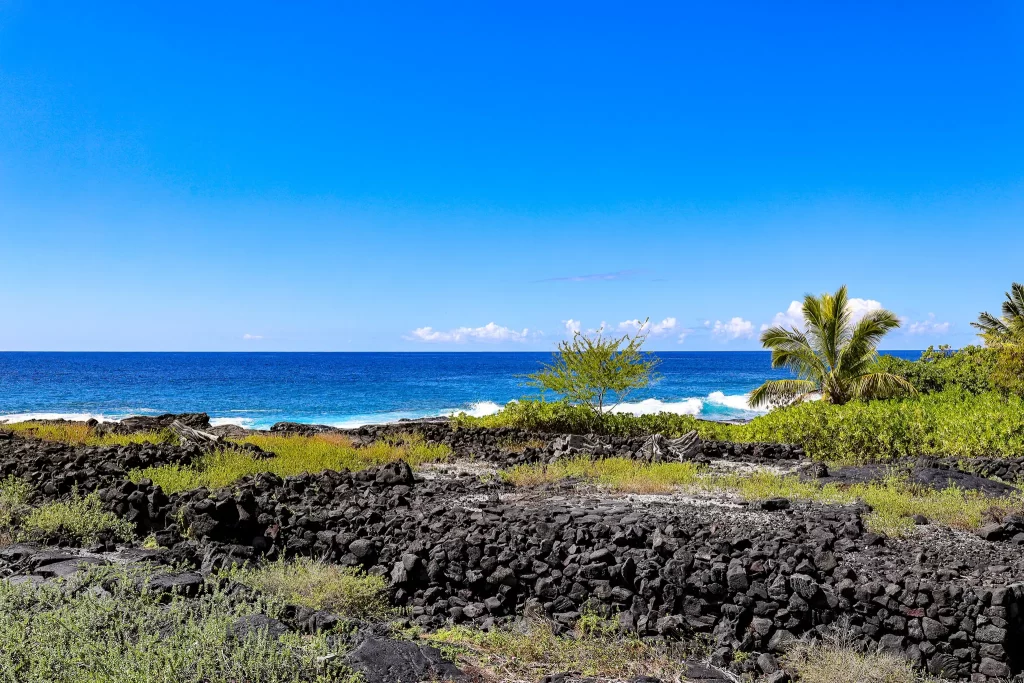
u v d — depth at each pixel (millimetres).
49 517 8578
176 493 9828
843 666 6027
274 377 90250
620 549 7617
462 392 65438
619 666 6297
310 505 9930
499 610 7586
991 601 6215
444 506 9641
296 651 4973
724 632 6785
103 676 4285
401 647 5441
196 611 5449
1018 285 31844
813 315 25094
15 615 5094
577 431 21469
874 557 7289
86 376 90625
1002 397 21094
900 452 15453
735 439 19953
